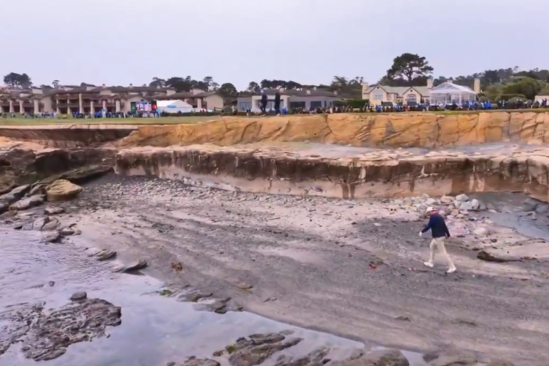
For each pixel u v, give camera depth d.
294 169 27.59
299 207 24.48
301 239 19.45
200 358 11.52
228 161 29.91
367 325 12.77
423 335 12.12
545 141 28.05
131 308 14.47
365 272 15.91
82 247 20.28
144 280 16.62
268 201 26.17
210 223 22.47
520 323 12.38
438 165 25.14
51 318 13.77
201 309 14.23
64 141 39.34
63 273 17.50
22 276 17.28
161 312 14.16
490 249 17.22
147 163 34.03
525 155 24.73
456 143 30.00
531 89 69.56
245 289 15.33
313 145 31.92
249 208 24.92
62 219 24.83
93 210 26.38
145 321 13.63
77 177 33.09
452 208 22.47
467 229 19.45
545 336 11.74
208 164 30.72
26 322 13.60
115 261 18.45
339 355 11.41
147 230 21.95
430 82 76.50
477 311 13.09
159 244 19.89
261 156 28.77
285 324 13.14
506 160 24.41
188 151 31.86
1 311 14.33
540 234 18.75
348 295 14.47
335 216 22.39
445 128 30.17
